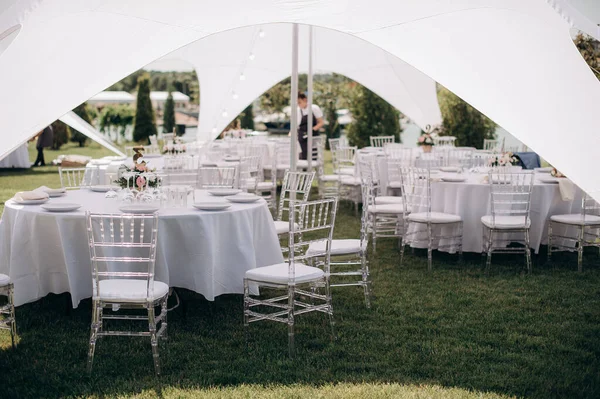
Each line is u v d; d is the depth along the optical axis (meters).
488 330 5.09
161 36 5.14
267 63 14.27
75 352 4.53
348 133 18.98
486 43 5.23
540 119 5.09
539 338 4.91
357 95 18.88
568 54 5.09
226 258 5.27
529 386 4.04
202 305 5.64
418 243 7.69
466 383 4.08
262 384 4.04
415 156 10.52
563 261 7.45
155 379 4.09
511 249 7.29
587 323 5.27
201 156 10.70
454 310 5.58
